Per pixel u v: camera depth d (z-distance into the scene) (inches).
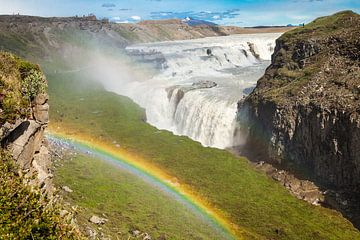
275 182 3255.4
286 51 4441.4
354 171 2970.0
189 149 3821.4
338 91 3400.6
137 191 2760.8
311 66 3996.1
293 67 4249.5
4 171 1139.9
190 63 7249.0
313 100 3442.4
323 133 3223.4
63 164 2987.2
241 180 3233.3
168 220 2359.7
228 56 7485.2
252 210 2758.4
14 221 998.4
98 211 2206.0
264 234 2466.8
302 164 3383.4
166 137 4114.2
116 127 4333.2
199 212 2637.8
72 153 3329.2
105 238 1747.0
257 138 3860.7
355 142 2955.2
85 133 4069.9
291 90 3754.9
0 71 1486.2
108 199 2482.8
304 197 3026.6
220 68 7126.0
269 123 3718.0
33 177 1209.4
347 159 3036.4
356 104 3122.5
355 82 3398.1
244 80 5782.5
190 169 3390.7
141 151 3720.5
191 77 6363.2
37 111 1584.6
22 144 1424.7
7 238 937.5
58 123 4330.7
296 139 3459.6
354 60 3742.6
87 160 3225.9
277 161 3508.9
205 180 3198.8
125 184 2847.0
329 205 2896.2
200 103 4586.6
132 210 2391.7
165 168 3380.9
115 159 3440.0
